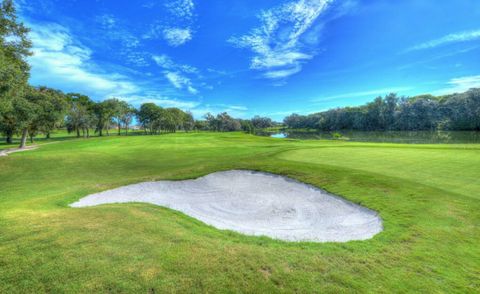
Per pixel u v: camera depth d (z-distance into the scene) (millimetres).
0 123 27234
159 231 5066
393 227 5594
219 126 118688
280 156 15500
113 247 4227
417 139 47000
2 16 13391
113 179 12398
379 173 10039
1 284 3199
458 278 3658
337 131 90250
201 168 12266
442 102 68750
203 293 3174
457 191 7621
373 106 80188
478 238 4938
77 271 3496
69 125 61719
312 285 3406
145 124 91938
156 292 3141
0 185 11445
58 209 6840
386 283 3502
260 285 3367
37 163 16109
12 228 4938
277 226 6730
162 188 10141
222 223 6816
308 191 9000
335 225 6590
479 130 58562
